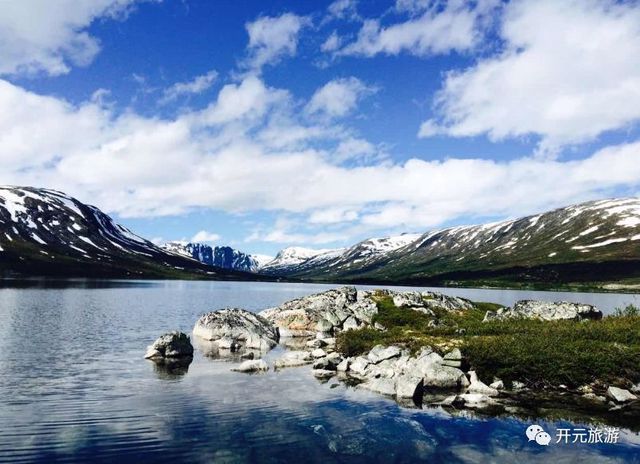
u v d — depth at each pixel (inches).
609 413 998.4
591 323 1665.8
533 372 1211.2
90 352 1707.7
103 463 712.4
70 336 2082.9
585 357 1219.9
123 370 1413.6
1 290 4950.8
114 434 840.9
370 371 1384.1
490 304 2837.1
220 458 743.7
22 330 2223.2
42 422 898.7
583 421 949.8
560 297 6437.0
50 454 743.7
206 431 867.4
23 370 1371.8
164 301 4490.7
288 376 1369.3
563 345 1304.1
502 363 1254.3
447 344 1465.3
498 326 1734.7
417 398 1112.2
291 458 753.0
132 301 4296.3
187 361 1609.3
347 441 831.1
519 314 2143.2
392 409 1026.1
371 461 749.9
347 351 1642.5
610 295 7091.5
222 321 2230.6
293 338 2356.1
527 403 1070.4
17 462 710.5
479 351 1302.9
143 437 828.6
